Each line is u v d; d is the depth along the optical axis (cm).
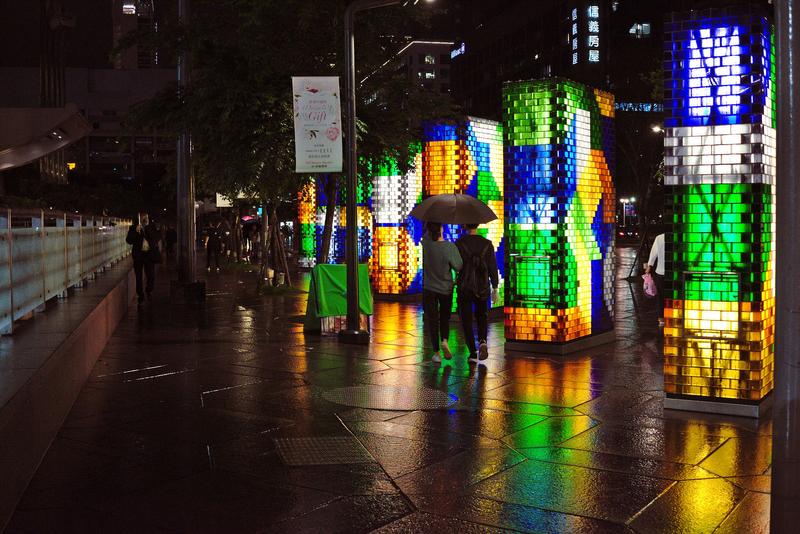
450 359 1054
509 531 446
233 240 4212
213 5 1523
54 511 470
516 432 670
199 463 573
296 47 1512
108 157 12912
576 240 1132
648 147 3522
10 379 537
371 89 1584
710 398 741
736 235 723
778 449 315
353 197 1222
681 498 501
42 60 8056
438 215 1046
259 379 906
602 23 9775
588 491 515
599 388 860
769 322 755
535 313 1116
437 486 525
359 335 1208
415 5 1559
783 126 311
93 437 642
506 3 12294
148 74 13138
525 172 1116
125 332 1320
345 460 584
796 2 307
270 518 464
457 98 14475
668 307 753
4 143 2175
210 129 1424
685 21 733
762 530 447
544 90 1098
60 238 1109
